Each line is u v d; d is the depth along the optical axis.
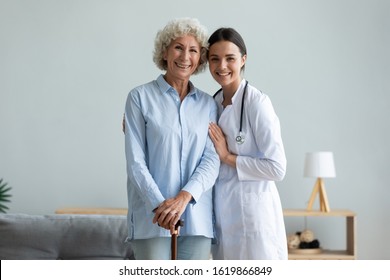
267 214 2.92
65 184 5.77
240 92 2.93
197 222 2.74
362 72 5.74
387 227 5.71
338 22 5.75
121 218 3.73
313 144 5.73
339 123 5.74
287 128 5.74
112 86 5.76
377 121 5.73
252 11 5.75
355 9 5.74
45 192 5.77
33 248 3.62
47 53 5.77
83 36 5.78
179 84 2.81
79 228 3.65
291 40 5.75
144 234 2.71
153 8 5.76
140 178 2.67
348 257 5.23
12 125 5.78
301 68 5.75
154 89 2.80
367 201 5.71
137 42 5.77
